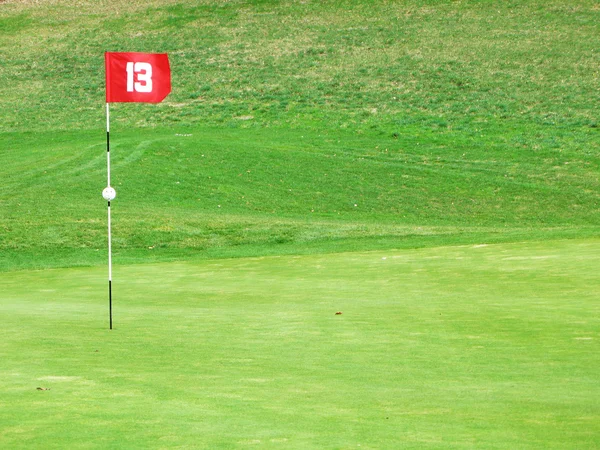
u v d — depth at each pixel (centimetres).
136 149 5894
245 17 10575
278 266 2745
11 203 4569
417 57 8950
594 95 7762
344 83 8369
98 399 1037
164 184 5250
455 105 7631
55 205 4541
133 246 3641
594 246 2870
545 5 10262
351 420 928
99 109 8012
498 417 936
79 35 10400
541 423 906
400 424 910
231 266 2792
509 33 9481
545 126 7012
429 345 1389
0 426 908
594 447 811
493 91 7962
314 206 5081
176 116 7631
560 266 2436
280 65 8975
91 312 1834
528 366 1212
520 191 5450
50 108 8069
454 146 6512
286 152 6156
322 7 10744
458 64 8688
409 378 1151
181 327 1611
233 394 1063
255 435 866
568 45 9038
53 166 5531
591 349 1321
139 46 9856
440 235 3662
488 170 5884
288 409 983
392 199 5253
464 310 1767
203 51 9550
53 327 1619
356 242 3566
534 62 8650
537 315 1672
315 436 862
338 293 2105
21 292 2253
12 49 10069
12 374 1188
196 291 2205
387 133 6900
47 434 874
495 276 2314
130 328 1603
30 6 11581
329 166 5856
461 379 1140
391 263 2689
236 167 5697
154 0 11494
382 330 1544
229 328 1591
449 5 10488
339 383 1124
